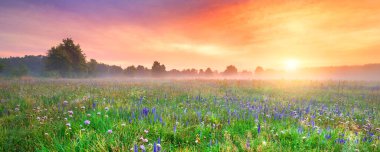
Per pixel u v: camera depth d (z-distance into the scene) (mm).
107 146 4723
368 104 13891
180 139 5652
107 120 6227
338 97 16984
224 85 22766
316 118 8797
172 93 14031
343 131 7105
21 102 9398
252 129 6488
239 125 6875
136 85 19672
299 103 12539
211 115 7953
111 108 8133
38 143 4895
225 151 4875
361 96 17859
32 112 7703
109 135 5141
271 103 11812
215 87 21031
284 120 8047
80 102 9547
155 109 7844
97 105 8766
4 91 13016
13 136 5316
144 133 5629
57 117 7020
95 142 4777
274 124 7211
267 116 8328
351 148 5359
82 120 6328
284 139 5812
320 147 5516
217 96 13719
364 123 8805
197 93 14688
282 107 10539
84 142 4750
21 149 4754
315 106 11766
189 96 13008
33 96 10984
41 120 6770
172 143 5473
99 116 6656
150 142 5203
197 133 6020
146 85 20094
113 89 15125
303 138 5750
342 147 5469
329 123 8445
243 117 7859
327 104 13289
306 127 7008
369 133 7105
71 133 5531
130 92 13562
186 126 6652
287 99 14258
